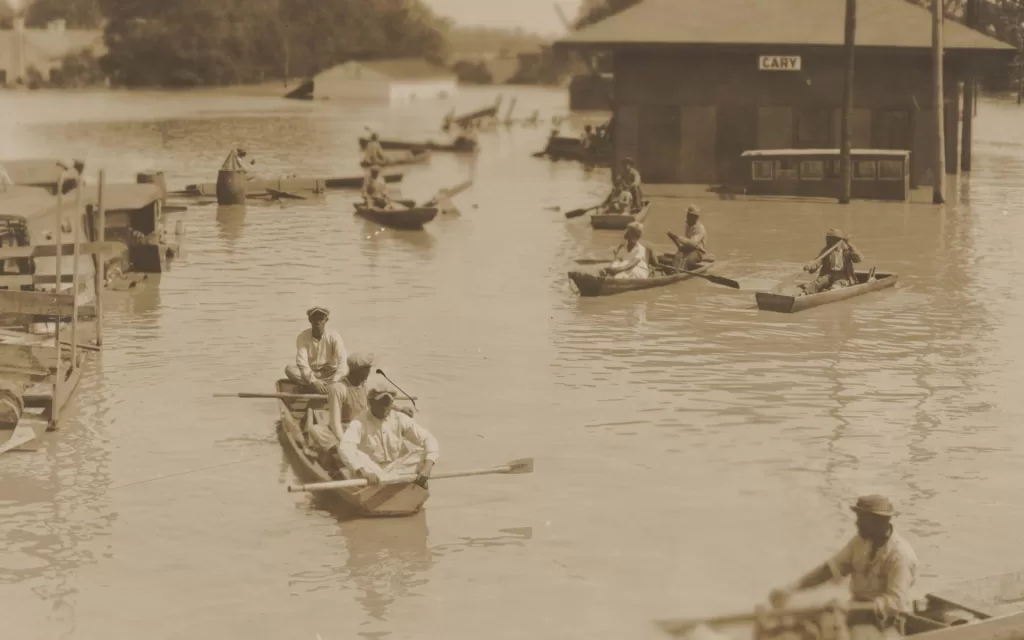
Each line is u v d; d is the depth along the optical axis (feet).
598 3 456.86
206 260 95.30
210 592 36.22
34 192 79.87
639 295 81.46
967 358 63.77
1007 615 27.71
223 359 63.67
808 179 138.31
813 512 42.47
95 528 41.14
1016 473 46.19
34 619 34.35
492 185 158.61
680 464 47.55
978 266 92.53
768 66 144.77
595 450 49.32
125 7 568.00
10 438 49.93
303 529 41.14
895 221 118.21
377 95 497.46
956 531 40.52
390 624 34.14
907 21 147.43
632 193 121.60
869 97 145.79
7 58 578.66
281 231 112.27
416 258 96.99
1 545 39.63
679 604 35.24
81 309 64.08
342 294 81.71
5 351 53.16
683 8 152.35
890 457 48.14
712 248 102.53
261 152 204.33
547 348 66.49
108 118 309.42
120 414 54.03
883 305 77.82
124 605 35.29
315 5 649.20
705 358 64.08
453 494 44.39
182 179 157.28
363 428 43.50
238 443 50.31
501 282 86.33
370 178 123.95
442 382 59.67
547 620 34.32
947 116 153.48
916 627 28.91
